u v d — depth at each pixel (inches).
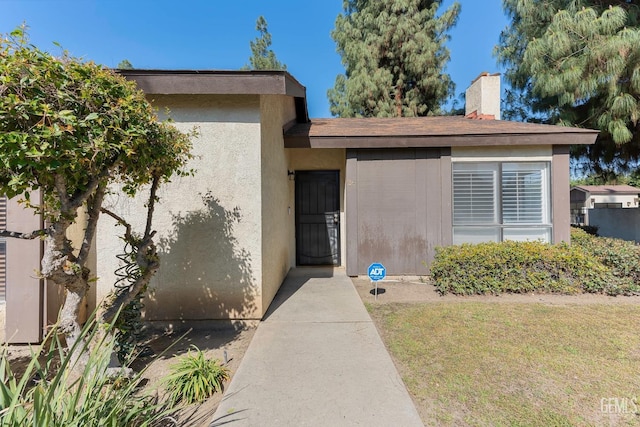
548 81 281.3
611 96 265.0
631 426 79.2
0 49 75.0
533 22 325.4
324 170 294.8
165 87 147.1
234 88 149.3
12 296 139.2
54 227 87.4
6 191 77.8
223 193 155.2
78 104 80.6
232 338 142.3
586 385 97.1
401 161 243.1
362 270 245.9
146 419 77.0
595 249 217.3
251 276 154.7
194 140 154.7
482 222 242.2
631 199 842.2
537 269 196.4
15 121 71.9
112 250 151.6
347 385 99.7
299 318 159.0
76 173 83.4
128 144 85.8
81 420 64.4
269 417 85.4
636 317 152.5
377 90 577.9
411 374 105.3
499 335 133.6
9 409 58.4
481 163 241.8
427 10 573.0
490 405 88.4
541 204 239.5
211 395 96.0
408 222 243.1
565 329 138.8
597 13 279.9
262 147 161.0
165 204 154.0
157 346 134.7
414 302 183.2
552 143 226.8
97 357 80.7
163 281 153.9
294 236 293.1
